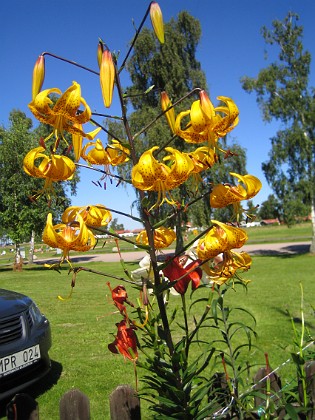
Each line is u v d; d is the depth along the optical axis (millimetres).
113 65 1266
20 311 3291
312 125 16953
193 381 1659
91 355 4348
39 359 3266
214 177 14680
